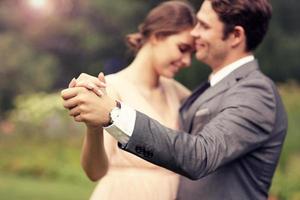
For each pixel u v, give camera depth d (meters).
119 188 3.92
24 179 12.47
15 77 23.61
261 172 3.30
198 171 2.96
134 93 4.00
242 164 3.27
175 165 2.92
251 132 3.16
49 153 13.74
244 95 3.25
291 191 9.45
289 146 11.14
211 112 3.34
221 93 3.38
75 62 26.62
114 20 23.86
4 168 13.35
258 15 3.42
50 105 15.79
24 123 15.53
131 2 23.56
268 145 3.28
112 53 24.83
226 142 3.07
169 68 4.03
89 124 2.91
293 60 22.38
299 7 23.66
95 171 3.54
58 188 11.48
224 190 3.25
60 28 26.25
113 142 3.93
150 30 4.02
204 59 3.51
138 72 4.09
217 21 3.43
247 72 3.41
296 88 14.25
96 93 2.84
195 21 3.99
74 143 14.52
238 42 3.44
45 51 26.62
